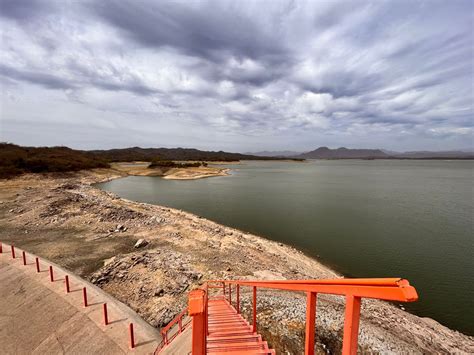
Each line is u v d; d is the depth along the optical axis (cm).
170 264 1312
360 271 1666
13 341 718
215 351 448
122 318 795
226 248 1720
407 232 2420
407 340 903
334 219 2917
